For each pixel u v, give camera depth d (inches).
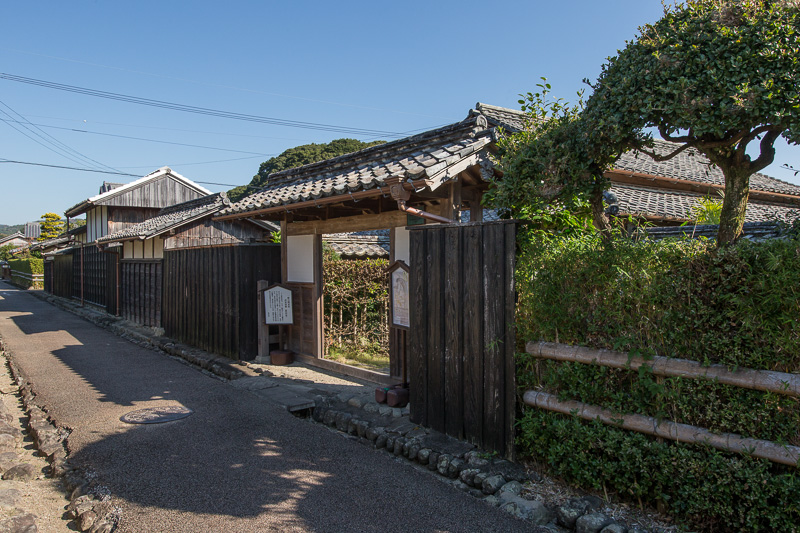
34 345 473.4
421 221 260.5
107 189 1077.1
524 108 215.3
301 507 152.5
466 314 187.5
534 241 176.1
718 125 129.8
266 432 219.9
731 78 126.2
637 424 139.3
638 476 140.6
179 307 469.7
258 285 366.9
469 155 223.1
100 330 593.9
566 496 151.6
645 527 133.2
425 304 207.2
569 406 155.1
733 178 149.2
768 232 203.3
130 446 203.5
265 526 141.6
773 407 117.1
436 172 207.8
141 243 631.2
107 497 159.0
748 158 147.5
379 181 225.9
